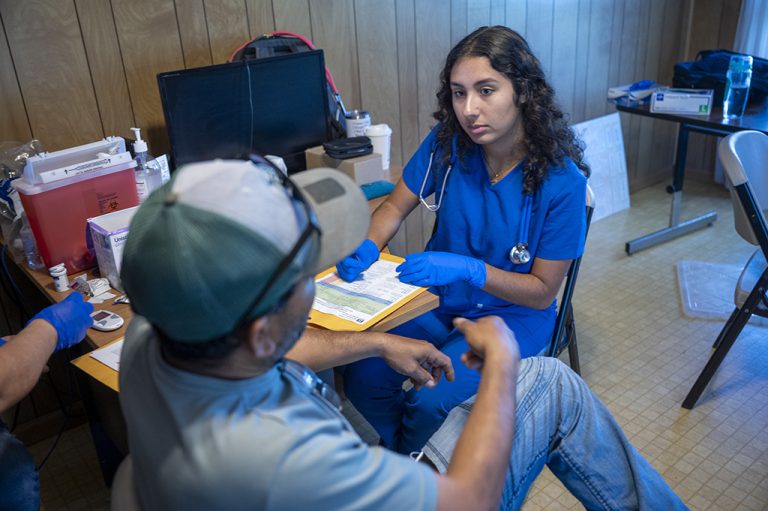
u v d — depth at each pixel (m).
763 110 2.87
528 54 1.58
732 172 2.02
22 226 1.77
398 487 0.70
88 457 2.18
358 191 0.81
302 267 0.67
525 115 1.63
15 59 1.94
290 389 0.74
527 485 1.22
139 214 0.65
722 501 1.87
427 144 1.89
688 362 2.49
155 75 2.19
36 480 1.31
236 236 0.61
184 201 0.63
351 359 1.26
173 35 2.19
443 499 0.72
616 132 3.76
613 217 3.78
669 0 3.83
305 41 2.35
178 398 0.68
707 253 3.30
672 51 4.01
